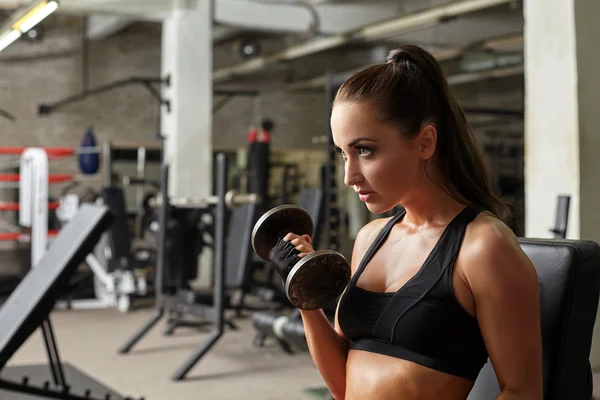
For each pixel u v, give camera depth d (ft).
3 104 36.55
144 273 26.27
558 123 15.83
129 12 29.09
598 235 15.51
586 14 15.55
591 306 3.51
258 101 42.75
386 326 3.35
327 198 17.46
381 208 3.36
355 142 3.27
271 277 20.94
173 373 14.83
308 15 32.91
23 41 36.96
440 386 3.22
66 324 21.38
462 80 38.96
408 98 3.26
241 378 14.37
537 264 3.59
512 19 35.91
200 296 16.47
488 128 45.68
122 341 18.52
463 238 3.22
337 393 3.90
